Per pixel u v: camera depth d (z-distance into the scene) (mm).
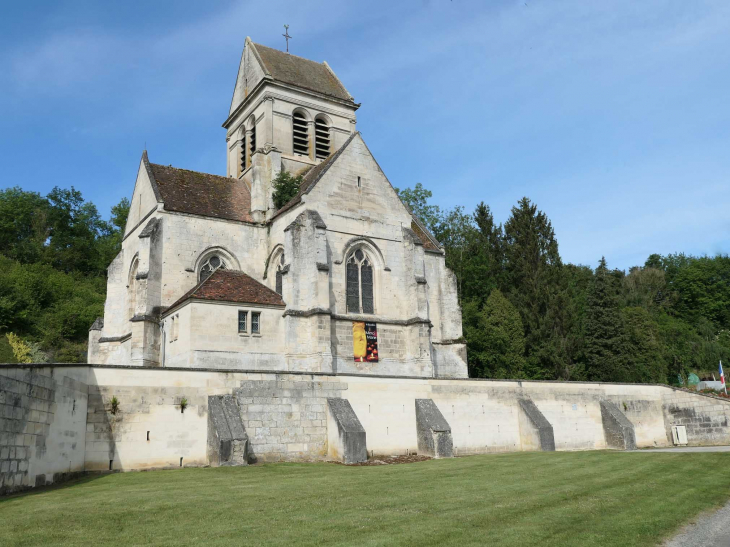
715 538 14016
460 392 36562
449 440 33312
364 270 46094
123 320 48625
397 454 32938
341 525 14352
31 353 58438
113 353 48125
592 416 42406
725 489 20375
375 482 21625
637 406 45281
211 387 28969
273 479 22797
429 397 35156
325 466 27875
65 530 14000
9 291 66625
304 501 17531
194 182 50438
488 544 12672
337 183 45844
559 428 40562
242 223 48188
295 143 56438
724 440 43906
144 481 22656
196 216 46281
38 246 90875
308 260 42594
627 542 13211
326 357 40875
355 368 43188
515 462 28438
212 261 46812
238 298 40531
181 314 40125
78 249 95188
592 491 19344
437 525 14320
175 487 20641
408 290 46625
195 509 16344
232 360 39438
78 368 25203
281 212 46906
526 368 70062
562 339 72438
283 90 56094
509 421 38219
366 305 45500
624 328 74125
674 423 46281
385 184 48188
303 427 30578
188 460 27766
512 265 78625
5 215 92875
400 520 14875
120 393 26875
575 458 30125
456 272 79875
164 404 27734
